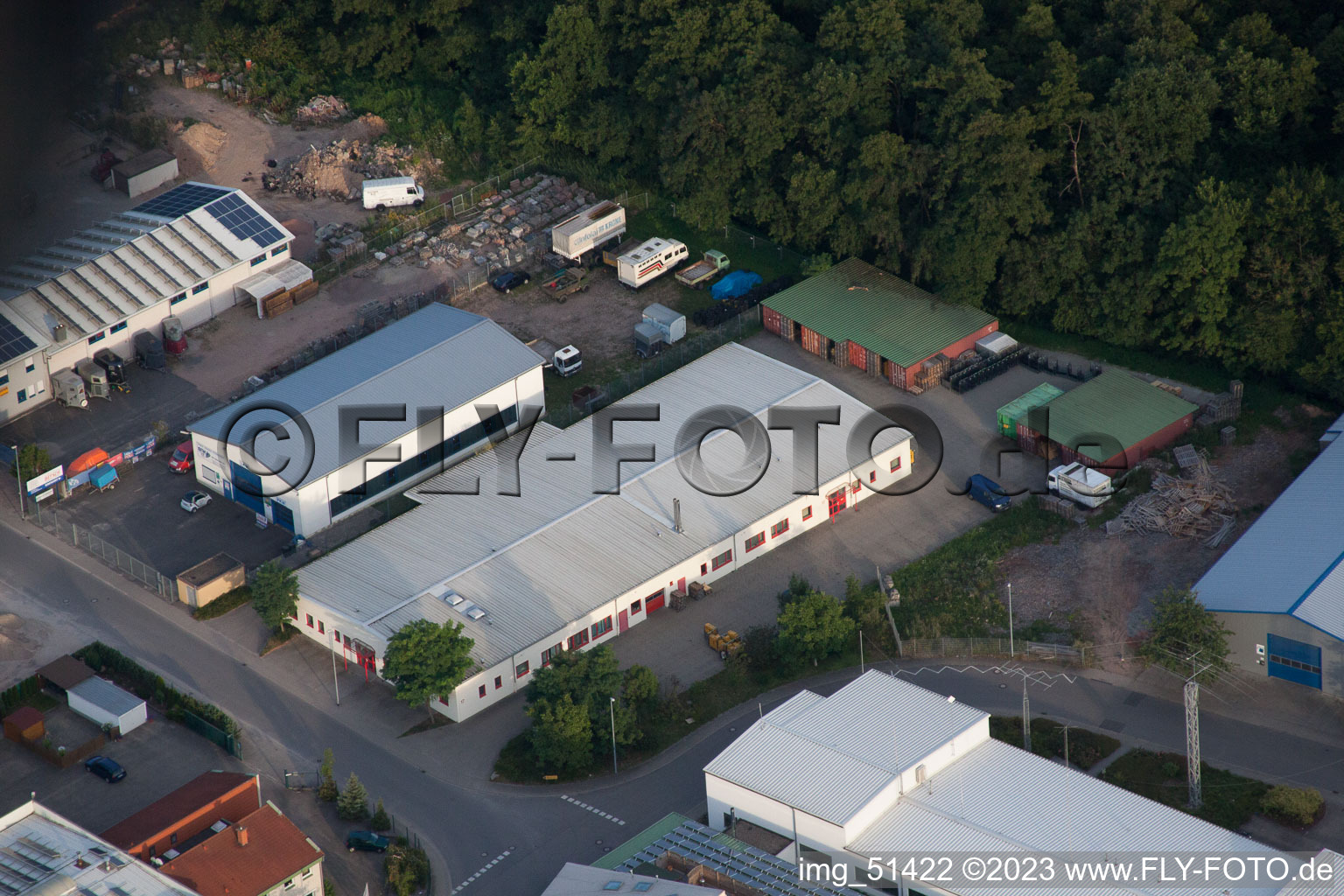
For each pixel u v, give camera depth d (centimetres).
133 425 14100
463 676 10881
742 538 12344
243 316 15512
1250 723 10612
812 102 15162
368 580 11869
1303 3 15425
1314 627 10506
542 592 11700
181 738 11000
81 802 10419
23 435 14012
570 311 15538
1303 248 13450
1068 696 10994
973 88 14488
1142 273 14138
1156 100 14150
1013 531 12575
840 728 10025
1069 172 14825
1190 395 13862
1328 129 14675
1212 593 11188
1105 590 11881
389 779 10625
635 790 10450
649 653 11638
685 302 15538
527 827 10194
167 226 15462
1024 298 14788
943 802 9556
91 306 14662
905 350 14275
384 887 9756
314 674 11562
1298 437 13188
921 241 14938
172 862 9244
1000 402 14088
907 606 11900
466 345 14100
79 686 11200
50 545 12862
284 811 10350
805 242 15788
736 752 9888
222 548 12744
